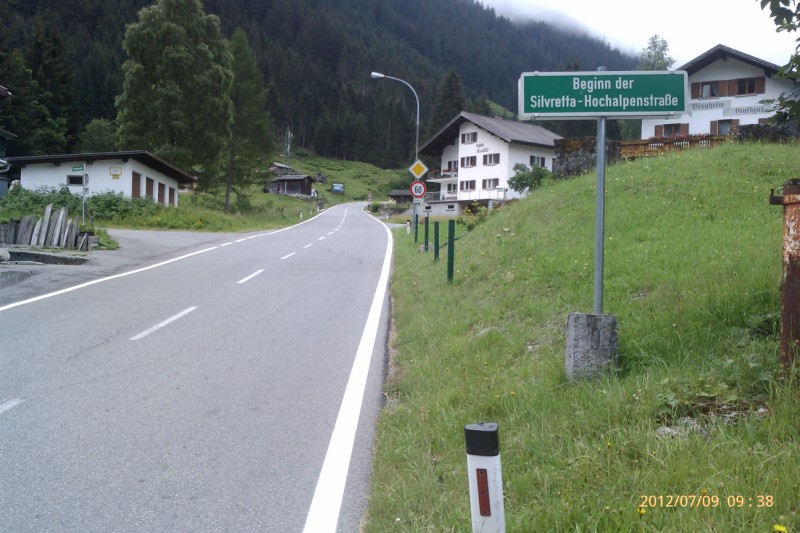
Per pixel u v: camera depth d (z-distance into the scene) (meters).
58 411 6.16
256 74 61.56
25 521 4.16
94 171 39.00
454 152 66.94
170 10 49.84
